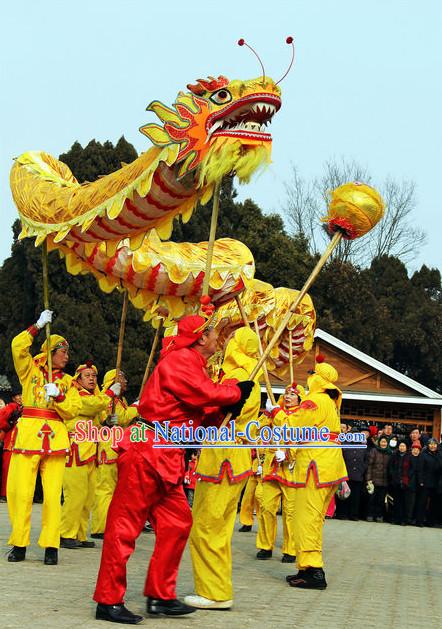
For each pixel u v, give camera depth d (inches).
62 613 304.0
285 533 524.1
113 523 303.3
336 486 423.2
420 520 905.5
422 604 385.4
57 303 1341.0
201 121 344.5
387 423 1280.8
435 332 2074.3
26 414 439.5
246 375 379.2
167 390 311.7
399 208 2269.9
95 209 375.9
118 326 1366.9
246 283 502.6
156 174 356.5
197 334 318.0
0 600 321.7
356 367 1285.7
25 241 1363.2
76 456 509.0
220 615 323.0
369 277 2154.3
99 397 512.7
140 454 307.3
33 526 615.2
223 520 340.2
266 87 340.5
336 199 392.2
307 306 606.5
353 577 464.1
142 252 475.2
